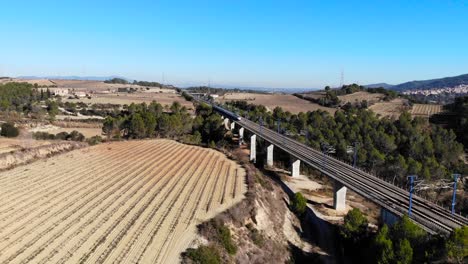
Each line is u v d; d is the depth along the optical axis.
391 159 93.75
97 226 45.38
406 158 107.25
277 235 53.50
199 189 62.59
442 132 138.12
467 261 37.41
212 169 78.56
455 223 51.84
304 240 57.81
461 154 122.25
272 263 45.53
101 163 80.75
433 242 42.16
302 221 65.94
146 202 54.84
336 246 57.88
